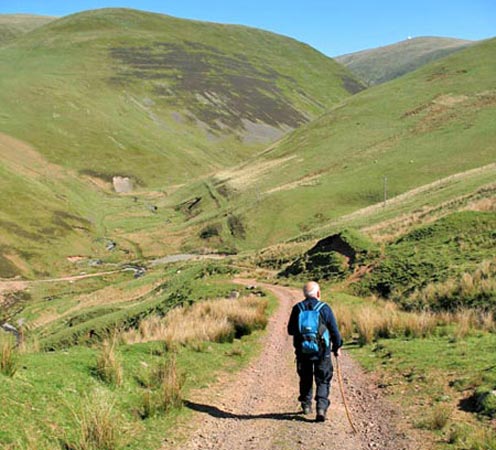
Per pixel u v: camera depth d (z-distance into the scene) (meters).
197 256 87.38
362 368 13.23
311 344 9.69
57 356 10.53
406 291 24.75
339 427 9.68
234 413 10.27
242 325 17.45
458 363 12.21
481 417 9.46
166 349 13.29
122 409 9.49
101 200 142.25
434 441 8.88
